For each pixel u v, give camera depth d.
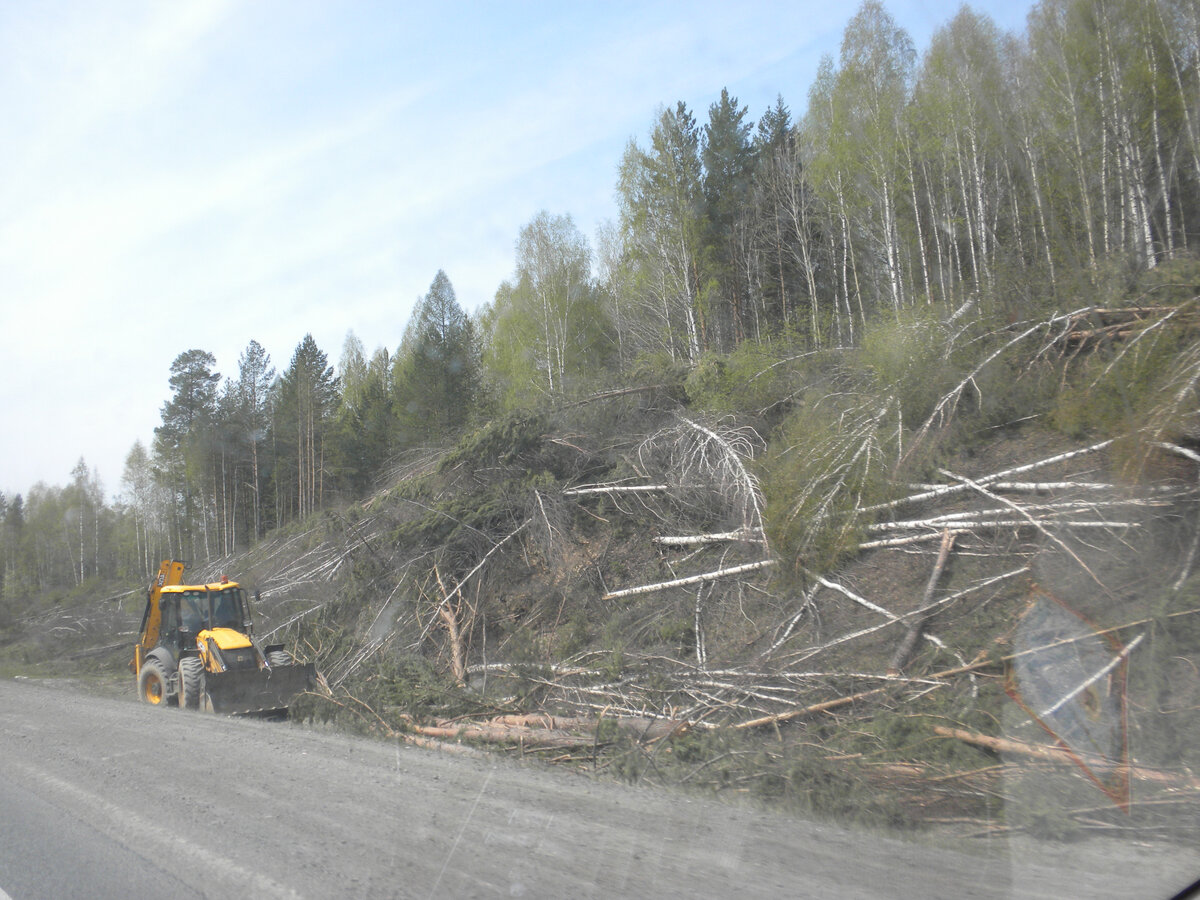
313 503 43.56
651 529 14.68
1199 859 4.86
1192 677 7.24
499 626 13.89
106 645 23.08
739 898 4.11
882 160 24.56
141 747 8.26
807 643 10.66
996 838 5.46
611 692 10.74
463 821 5.49
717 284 30.36
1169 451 9.79
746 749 8.23
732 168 35.03
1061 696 7.66
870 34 25.66
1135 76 20.06
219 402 50.88
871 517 11.80
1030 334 13.25
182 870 4.64
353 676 13.22
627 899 4.10
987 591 9.97
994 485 11.42
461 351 34.09
